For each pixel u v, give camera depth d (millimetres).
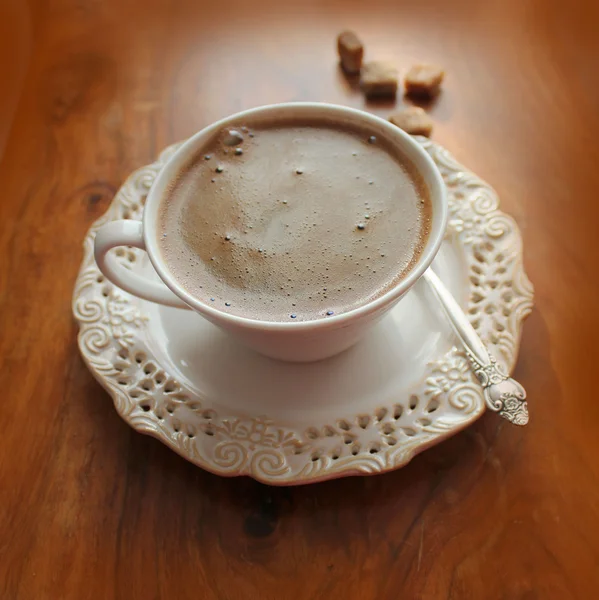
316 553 242
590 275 292
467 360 262
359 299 243
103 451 265
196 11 405
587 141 333
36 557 246
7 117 369
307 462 246
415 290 282
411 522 246
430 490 251
